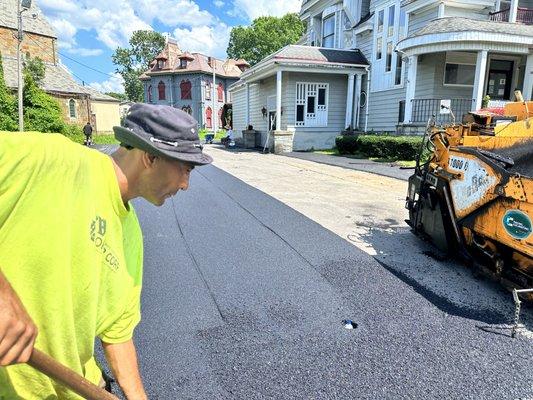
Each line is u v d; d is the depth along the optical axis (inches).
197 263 174.9
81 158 40.4
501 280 142.3
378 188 360.5
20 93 830.5
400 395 94.7
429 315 132.2
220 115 2246.6
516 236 132.3
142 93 3073.3
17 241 36.8
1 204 34.3
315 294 146.4
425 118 616.4
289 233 220.4
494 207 141.7
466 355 110.5
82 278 42.5
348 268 171.0
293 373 102.0
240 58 2704.2
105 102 1561.3
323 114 778.8
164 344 113.0
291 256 184.9
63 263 39.9
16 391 44.1
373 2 753.0
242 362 106.0
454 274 165.5
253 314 131.3
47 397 45.9
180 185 48.0
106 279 46.9
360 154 623.5
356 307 137.0
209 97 2145.7
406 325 125.9
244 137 954.1
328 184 382.9
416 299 143.3
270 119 835.4
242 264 174.2
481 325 126.3
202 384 97.0
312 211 273.7
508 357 109.9
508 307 138.2
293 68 713.0
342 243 203.9
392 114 717.9
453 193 165.6
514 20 591.2
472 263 159.0
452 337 119.4
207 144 1162.6
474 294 147.6
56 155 37.3
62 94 1307.8
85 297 43.6
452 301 142.0
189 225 235.5
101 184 43.3
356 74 749.9
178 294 144.4
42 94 965.8
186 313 130.9
